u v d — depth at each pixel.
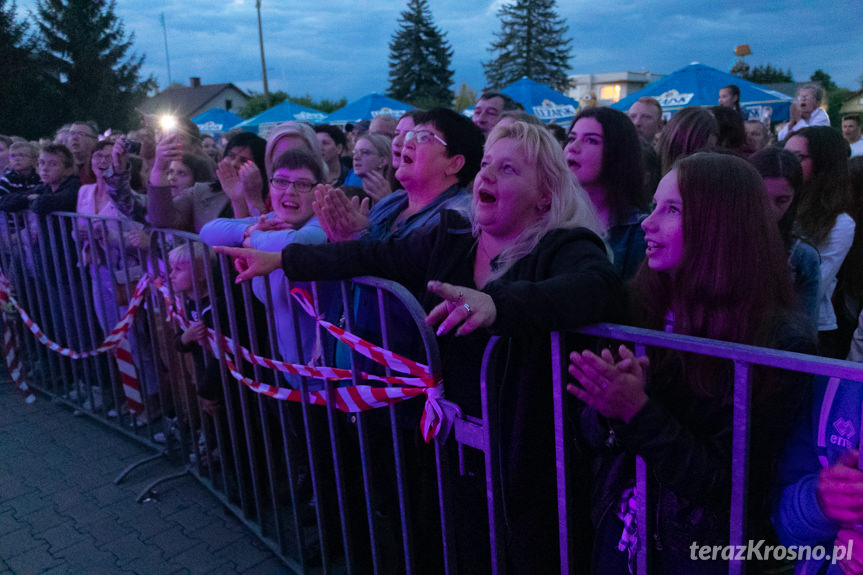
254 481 2.56
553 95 14.40
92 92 32.03
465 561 1.75
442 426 1.67
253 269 1.97
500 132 1.60
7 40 28.55
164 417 3.27
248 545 2.62
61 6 32.75
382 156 3.18
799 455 1.16
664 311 1.35
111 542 2.67
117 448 3.50
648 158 3.23
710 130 2.83
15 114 28.59
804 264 2.11
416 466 1.99
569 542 1.46
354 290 2.07
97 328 4.11
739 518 1.12
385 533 2.60
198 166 3.71
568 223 1.55
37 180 4.83
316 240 2.16
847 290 2.89
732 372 1.18
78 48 32.03
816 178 2.55
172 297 2.81
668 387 1.28
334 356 2.12
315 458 2.21
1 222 4.29
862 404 1.04
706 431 1.22
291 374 2.31
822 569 1.14
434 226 1.86
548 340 1.49
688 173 1.24
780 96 10.60
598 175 2.46
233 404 2.75
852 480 1.00
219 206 3.34
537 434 1.53
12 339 4.17
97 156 3.79
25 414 3.99
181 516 2.84
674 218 1.27
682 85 10.95
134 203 3.38
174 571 2.47
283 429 2.29
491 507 1.58
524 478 1.54
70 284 3.71
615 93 54.31
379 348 1.80
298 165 2.29
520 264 1.54
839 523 1.06
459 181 2.17
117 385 3.66
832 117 21.23
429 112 2.13
